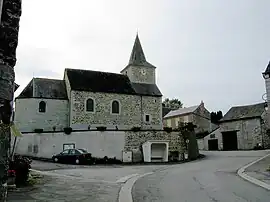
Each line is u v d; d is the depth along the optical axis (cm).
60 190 1080
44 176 1534
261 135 3759
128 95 3916
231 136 4128
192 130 3272
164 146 3069
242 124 4006
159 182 1345
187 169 1992
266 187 1109
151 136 3102
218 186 1150
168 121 5809
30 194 972
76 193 1023
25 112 3506
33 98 3544
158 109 4072
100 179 1494
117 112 3812
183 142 3212
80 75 3884
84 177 1577
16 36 365
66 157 2648
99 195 991
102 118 3706
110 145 2950
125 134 3011
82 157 2595
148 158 2959
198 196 939
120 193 1041
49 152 2964
